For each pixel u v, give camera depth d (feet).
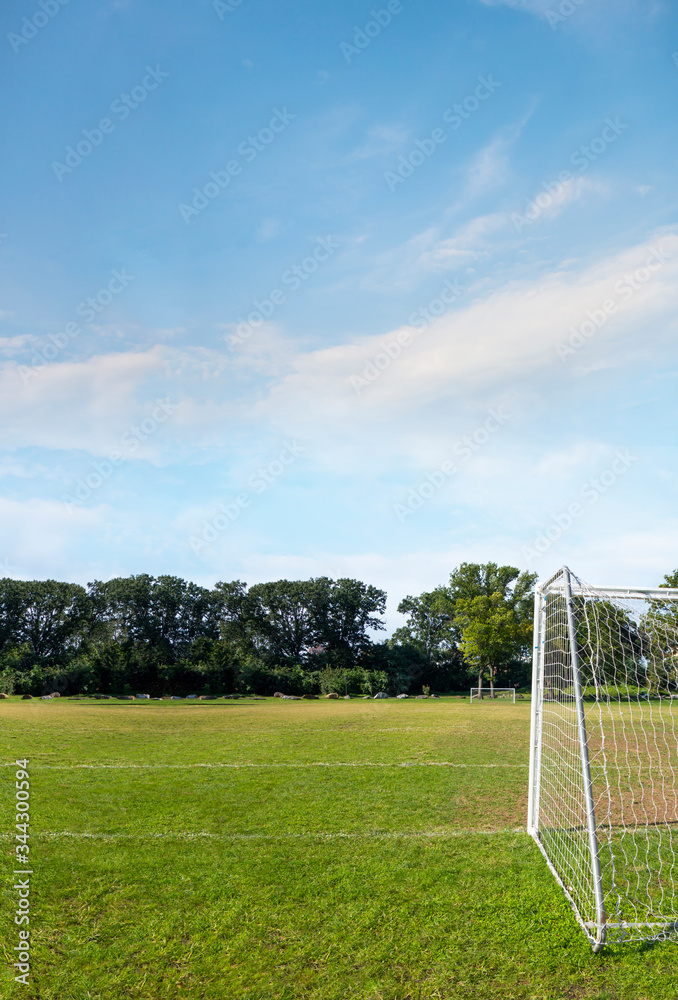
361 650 206.18
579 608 32.89
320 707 101.55
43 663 159.84
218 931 20.58
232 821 30.83
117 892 23.12
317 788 37.01
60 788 36.50
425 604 207.10
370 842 27.94
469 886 23.56
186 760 45.09
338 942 19.95
